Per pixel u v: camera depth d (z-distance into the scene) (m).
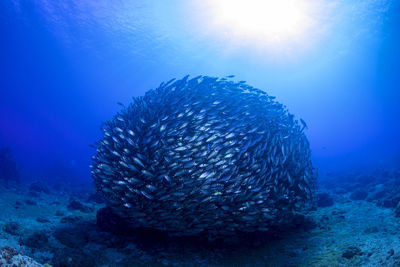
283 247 7.18
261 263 6.38
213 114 7.13
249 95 8.79
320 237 7.51
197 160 6.36
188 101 7.51
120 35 36.59
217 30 35.12
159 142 6.61
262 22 33.22
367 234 6.93
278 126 8.15
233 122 7.26
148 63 47.28
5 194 12.32
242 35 36.50
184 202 6.07
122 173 6.63
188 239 7.36
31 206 10.90
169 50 41.28
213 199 6.05
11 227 7.05
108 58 45.25
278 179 6.98
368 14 30.41
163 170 6.13
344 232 7.52
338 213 9.56
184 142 6.55
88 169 40.69
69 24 33.66
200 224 6.32
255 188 6.26
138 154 6.25
